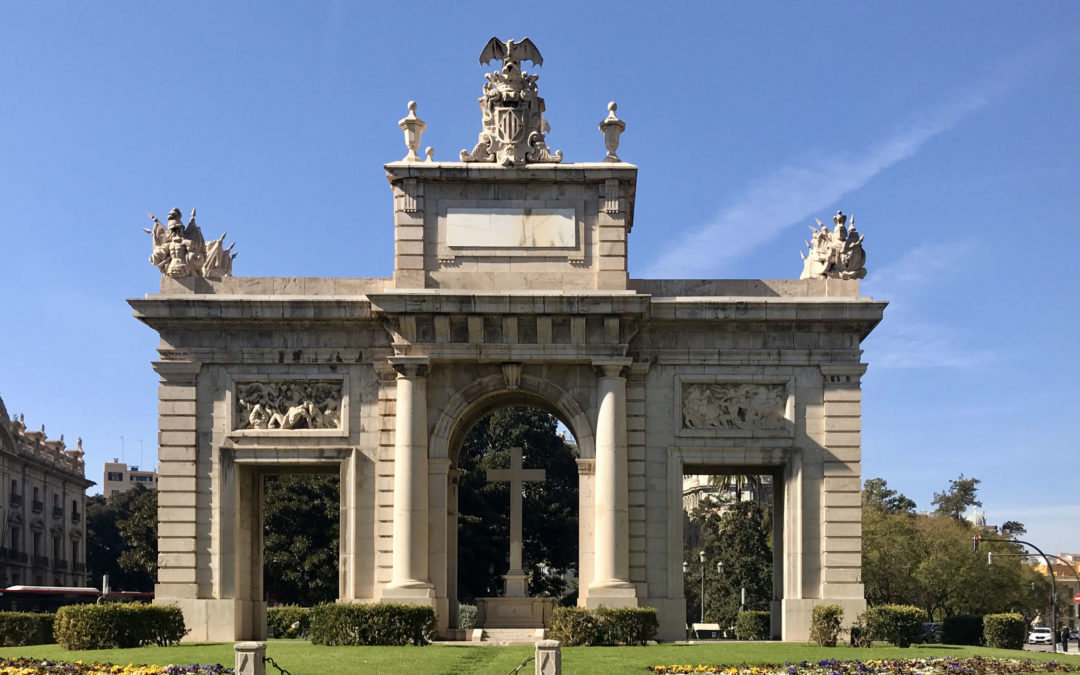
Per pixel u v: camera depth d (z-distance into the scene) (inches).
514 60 2118.6
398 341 2034.9
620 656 1621.6
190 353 2079.2
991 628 2224.4
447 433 2057.1
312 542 3501.5
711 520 4606.3
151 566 3759.8
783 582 2096.5
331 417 2084.2
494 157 2095.2
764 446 2071.9
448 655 1601.9
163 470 2059.5
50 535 5157.5
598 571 2005.4
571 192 2089.1
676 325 2092.8
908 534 4313.5
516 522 2274.9
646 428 2082.9
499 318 2031.3
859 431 2073.1
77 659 1552.7
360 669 1414.9
